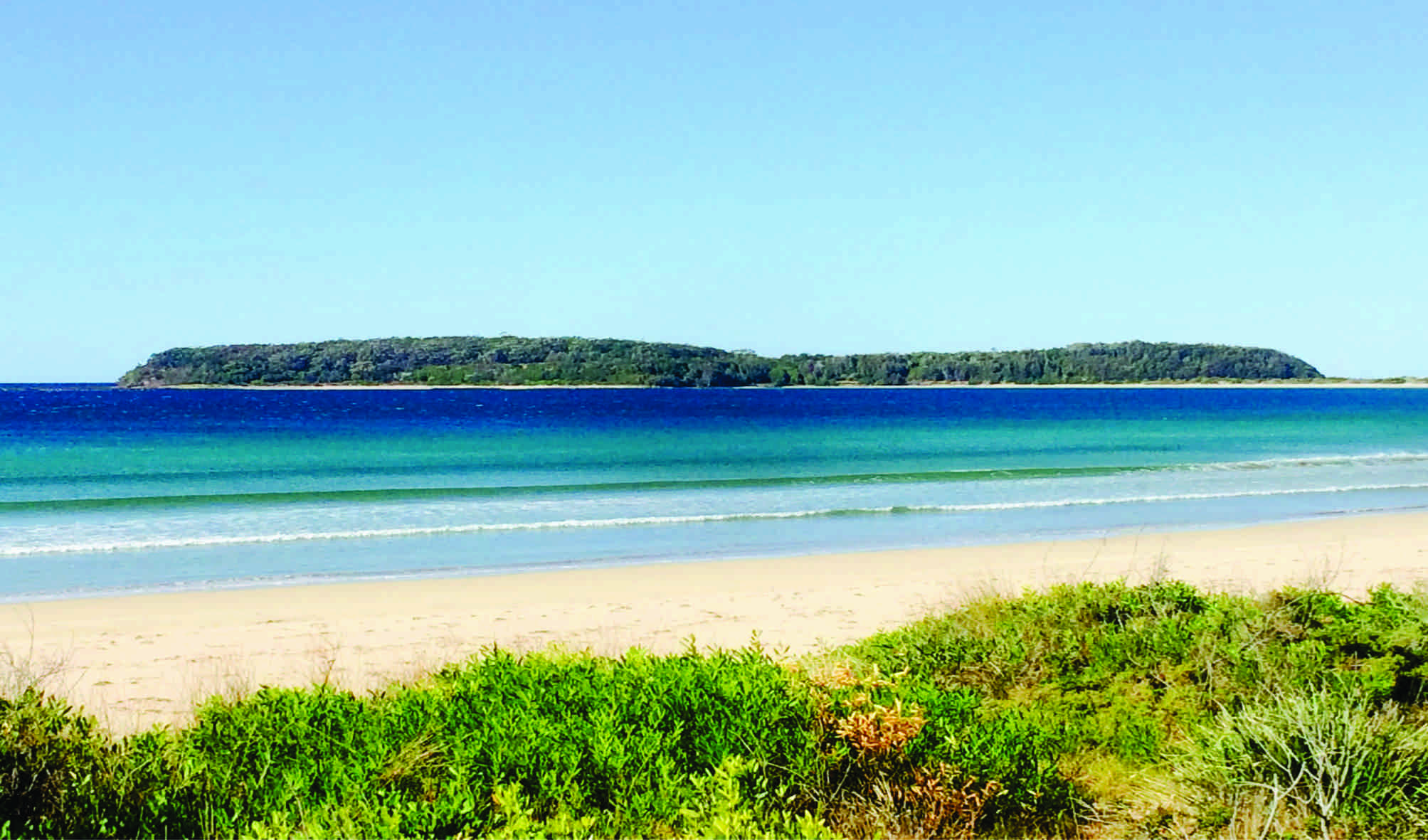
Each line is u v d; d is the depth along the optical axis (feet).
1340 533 65.51
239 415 216.95
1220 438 167.73
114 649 34.88
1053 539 63.82
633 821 15.11
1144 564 52.49
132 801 15.35
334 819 13.92
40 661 32.27
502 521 71.10
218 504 82.07
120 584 48.73
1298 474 109.81
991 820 16.84
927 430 183.73
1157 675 22.97
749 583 48.08
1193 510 78.54
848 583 47.93
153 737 17.48
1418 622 23.76
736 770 15.34
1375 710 19.79
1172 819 16.92
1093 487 95.09
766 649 34.19
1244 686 21.42
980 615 27.40
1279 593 26.96
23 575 50.98
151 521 71.46
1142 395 466.29
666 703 17.97
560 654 22.98
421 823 13.96
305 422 192.03
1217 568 50.98
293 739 17.80
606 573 50.83
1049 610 26.81
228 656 33.76
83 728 16.55
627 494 89.51
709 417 227.20
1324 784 16.58
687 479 101.50
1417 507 81.41
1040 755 18.25
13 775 14.87
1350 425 214.07
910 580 48.73
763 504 82.02
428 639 36.60
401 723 18.34
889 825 16.17
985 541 62.95
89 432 161.99
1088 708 21.93
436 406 273.33
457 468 113.70
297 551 58.95
